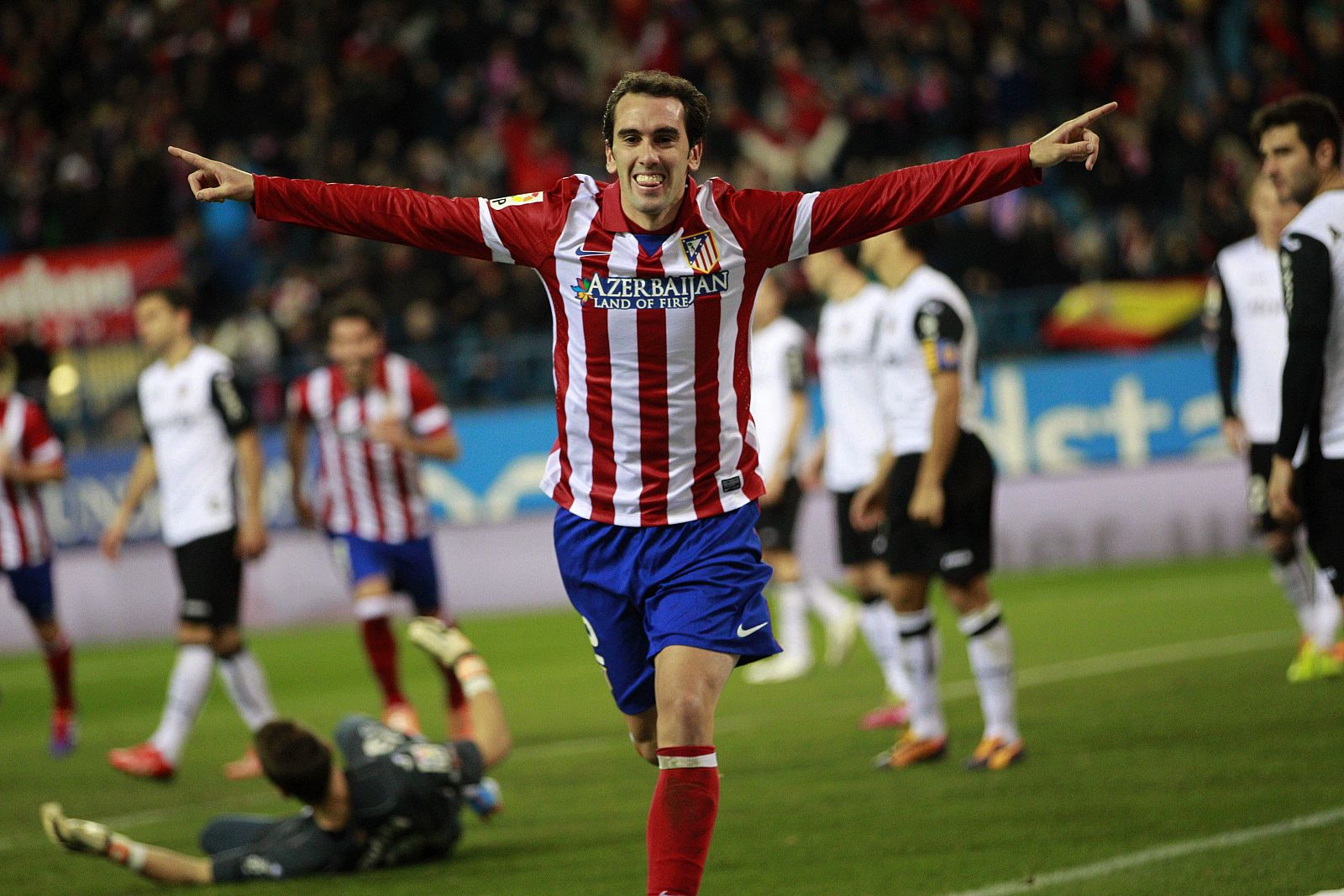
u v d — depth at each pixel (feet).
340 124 206.90
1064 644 104.73
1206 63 213.66
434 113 213.87
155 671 134.62
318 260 195.72
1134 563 156.87
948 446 62.75
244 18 223.92
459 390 169.27
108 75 228.63
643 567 41.42
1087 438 159.22
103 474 167.22
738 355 41.60
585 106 210.18
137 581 166.09
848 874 48.49
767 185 197.77
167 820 67.67
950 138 198.39
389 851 53.06
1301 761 60.54
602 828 59.00
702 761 38.37
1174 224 178.40
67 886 54.75
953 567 64.80
